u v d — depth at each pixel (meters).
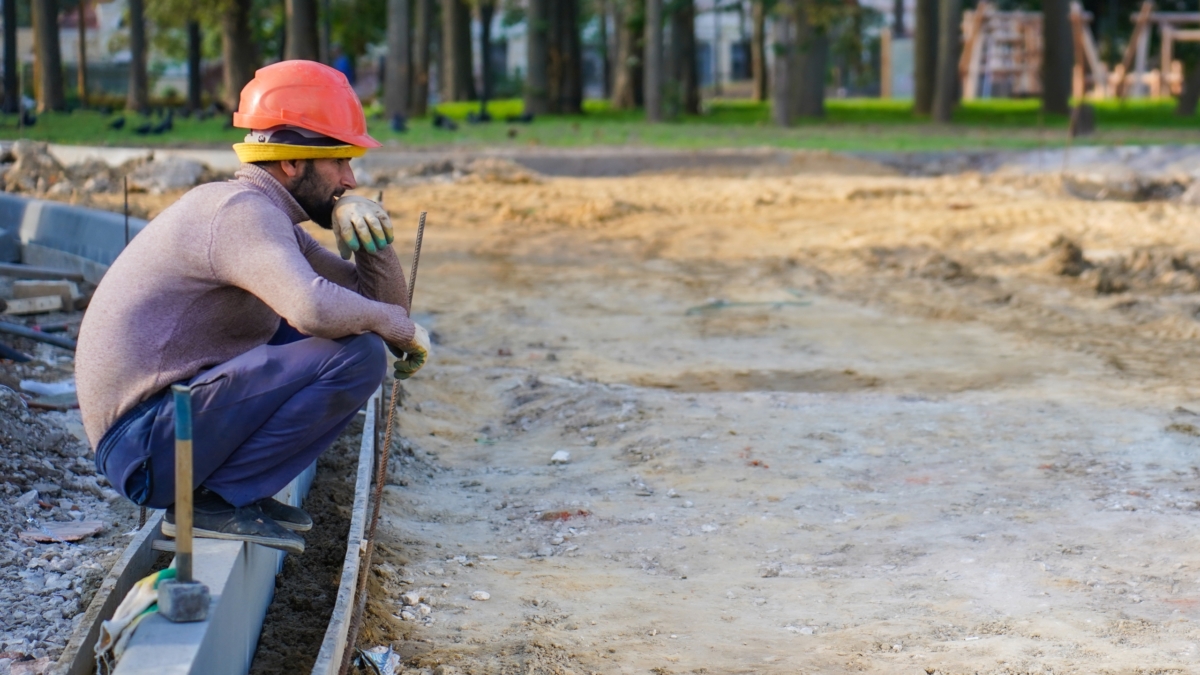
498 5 60.88
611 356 11.51
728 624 5.69
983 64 65.19
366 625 5.42
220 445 4.32
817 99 44.00
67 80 57.59
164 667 3.71
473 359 11.33
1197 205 21.83
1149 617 5.64
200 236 4.23
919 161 28.81
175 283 4.29
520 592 6.07
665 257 17.28
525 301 14.16
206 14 41.03
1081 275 15.48
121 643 3.94
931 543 6.70
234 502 4.47
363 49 55.12
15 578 5.72
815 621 5.70
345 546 6.34
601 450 8.61
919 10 46.25
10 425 7.20
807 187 24.69
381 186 24.19
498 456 8.59
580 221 20.47
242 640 4.67
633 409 9.34
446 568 6.37
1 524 6.21
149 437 4.30
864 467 8.05
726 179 26.89
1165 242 17.77
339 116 4.51
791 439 8.64
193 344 4.36
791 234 19.12
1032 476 7.79
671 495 7.60
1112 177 24.28
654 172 27.66
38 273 12.20
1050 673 5.05
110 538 6.32
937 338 12.24
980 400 9.70
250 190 4.36
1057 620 5.62
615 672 5.14
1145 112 49.00
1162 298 14.12
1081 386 10.16
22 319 10.89
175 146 26.70
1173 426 8.77
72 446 7.48
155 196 20.64
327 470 7.61
